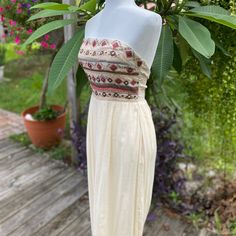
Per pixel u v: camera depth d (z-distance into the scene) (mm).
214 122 1885
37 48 2375
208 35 1153
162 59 1268
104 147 1171
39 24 1914
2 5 2047
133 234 1269
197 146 2438
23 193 2232
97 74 1125
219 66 1614
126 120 1137
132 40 1042
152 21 1048
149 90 1793
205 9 1288
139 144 1162
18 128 3279
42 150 2830
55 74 1294
